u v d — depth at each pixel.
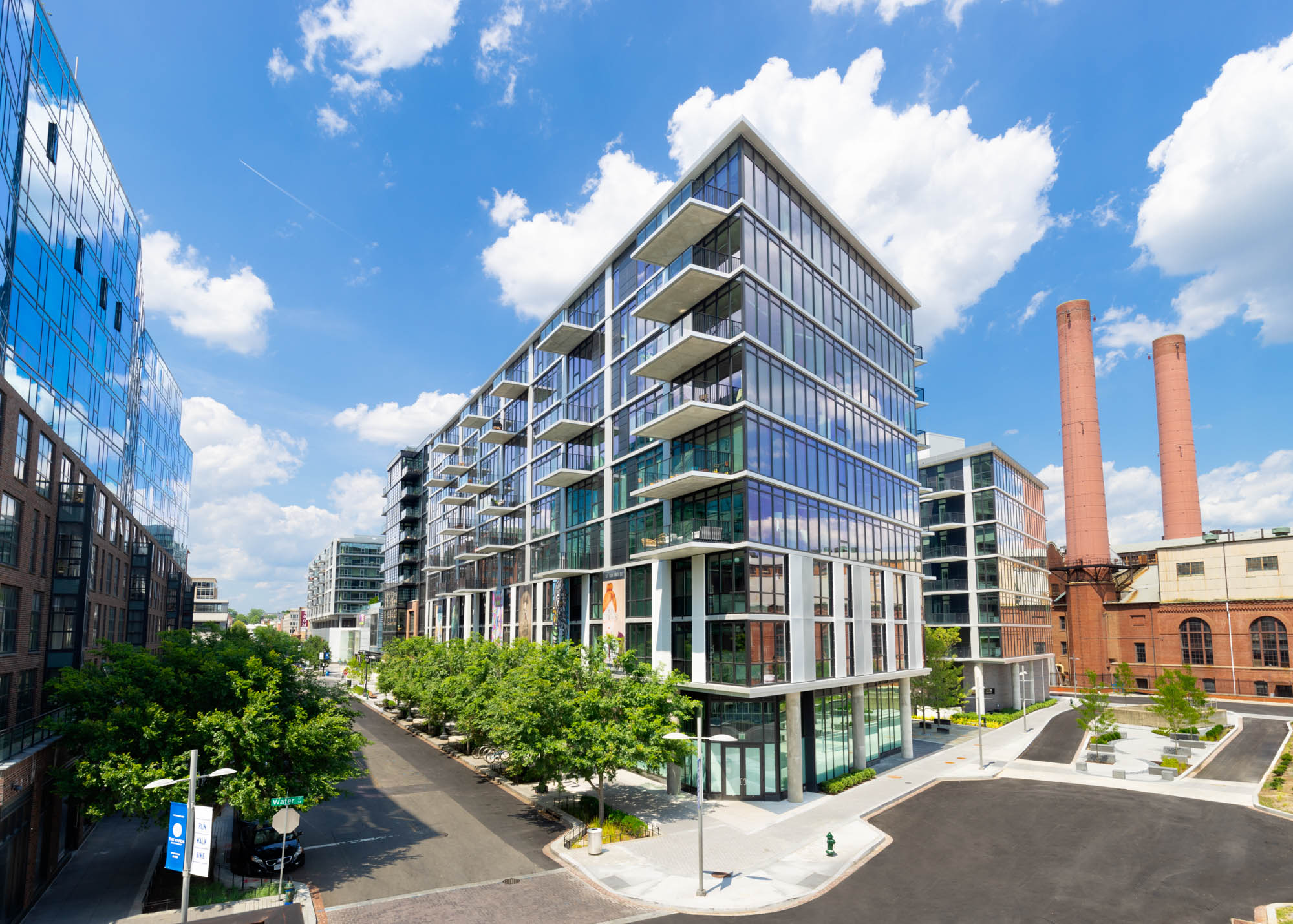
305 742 21.97
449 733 46.56
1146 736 46.41
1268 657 64.75
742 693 29.02
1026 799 30.45
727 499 31.38
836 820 27.78
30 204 25.52
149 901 20.52
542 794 31.52
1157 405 85.94
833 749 34.62
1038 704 63.47
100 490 33.78
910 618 43.19
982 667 62.09
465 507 72.88
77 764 20.67
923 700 50.69
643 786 33.38
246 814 20.42
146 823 21.05
